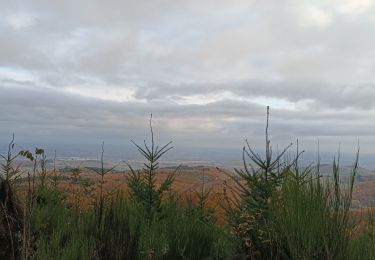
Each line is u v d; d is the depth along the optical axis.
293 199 3.91
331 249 3.61
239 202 4.34
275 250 3.93
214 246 4.67
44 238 4.50
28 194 3.86
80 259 4.23
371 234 3.94
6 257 4.05
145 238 4.69
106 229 4.76
